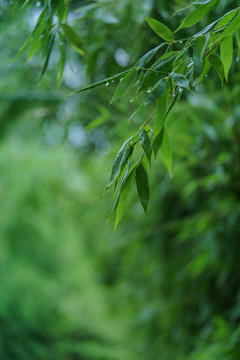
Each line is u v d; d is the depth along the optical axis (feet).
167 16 5.36
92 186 11.82
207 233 6.97
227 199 6.71
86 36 6.29
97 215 13.16
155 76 4.17
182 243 8.63
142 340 9.98
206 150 6.40
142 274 10.03
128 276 11.11
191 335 8.20
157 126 4.11
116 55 6.11
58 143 9.94
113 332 12.07
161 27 4.33
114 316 12.57
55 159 12.57
